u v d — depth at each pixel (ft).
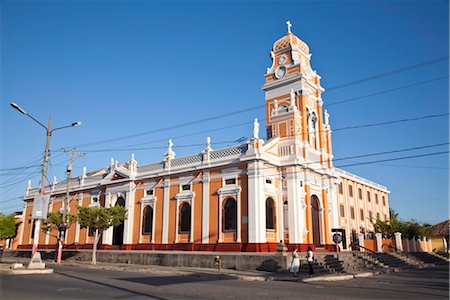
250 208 91.66
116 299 39.27
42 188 81.35
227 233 95.04
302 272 75.92
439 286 56.70
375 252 109.29
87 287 49.52
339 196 140.26
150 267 87.30
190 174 107.34
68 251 123.24
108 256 109.91
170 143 116.47
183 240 104.06
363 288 53.21
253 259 80.84
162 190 113.80
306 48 119.44
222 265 84.94
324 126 121.19
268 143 99.81
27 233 161.58
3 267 80.43
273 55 118.32
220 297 41.78
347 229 139.85
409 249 129.29
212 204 99.96
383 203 180.96
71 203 144.66
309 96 114.93
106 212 104.58
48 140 83.87
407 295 45.80
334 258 87.51
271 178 98.27
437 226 180.65
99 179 136.56
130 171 122.62
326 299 41.34
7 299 38.81
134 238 117.19
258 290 48.65
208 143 105.70
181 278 65.00
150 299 39.47
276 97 113.70
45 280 58.65
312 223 105.81
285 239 95.96
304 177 102.42
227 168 99.19
